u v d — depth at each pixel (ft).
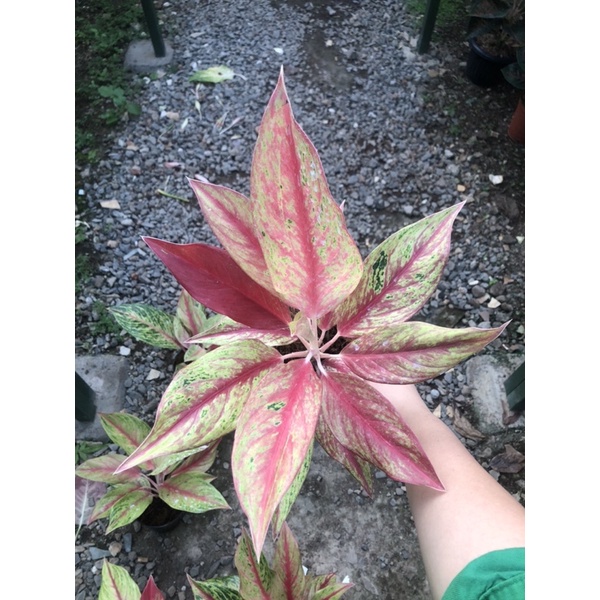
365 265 2.29
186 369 2.03
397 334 2.08
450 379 4.41
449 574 2.01
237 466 1.77
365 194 5.10
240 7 6.09
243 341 2.15
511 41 5.25
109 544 3.92
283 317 2.32
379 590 3.82
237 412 2.03
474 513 2.14
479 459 4.16
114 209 5.01
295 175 1.73
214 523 4.01
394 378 2.08
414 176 5.19
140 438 3.50
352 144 5.31
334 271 1.91
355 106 5.49
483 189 5.14
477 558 1.96
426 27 5.55
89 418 4.19
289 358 2.39
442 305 4.69
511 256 4.86
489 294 4.72
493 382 4.38
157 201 5.06
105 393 4.34
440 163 5.25
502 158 5.28
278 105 1.65
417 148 5.32
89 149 5.27
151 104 5.49
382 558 3.90
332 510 4.03
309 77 5.64
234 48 5.79
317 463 4.16
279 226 1.80
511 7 5.08
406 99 5.55
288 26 5.95
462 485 2.25
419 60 5.80
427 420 2.60
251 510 1.66
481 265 4.82
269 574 2.60
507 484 4.09
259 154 1.71
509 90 5.67
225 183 5.16
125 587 2.72
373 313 2.25
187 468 3.57
